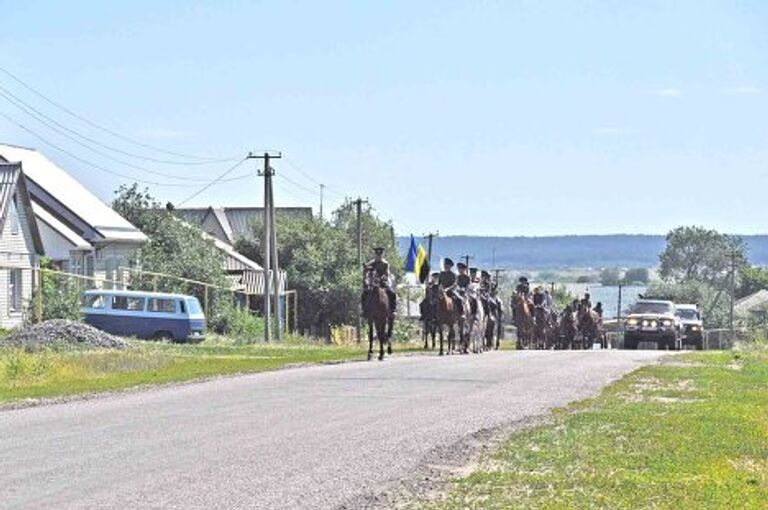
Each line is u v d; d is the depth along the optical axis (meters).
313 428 20.83
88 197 79.31
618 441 19.91
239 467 16.69
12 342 45.00
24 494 14.52
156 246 79.62
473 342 50.12
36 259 66.12
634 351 50.91
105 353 41.56
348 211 109.50
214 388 28.53
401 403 25.06
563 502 14.81
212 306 73.19
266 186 68.56
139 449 18.17
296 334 74.25
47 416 22.70
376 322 41.06
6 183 64.06
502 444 19.44
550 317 63.31
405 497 15.05
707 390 29.28
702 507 14.59
